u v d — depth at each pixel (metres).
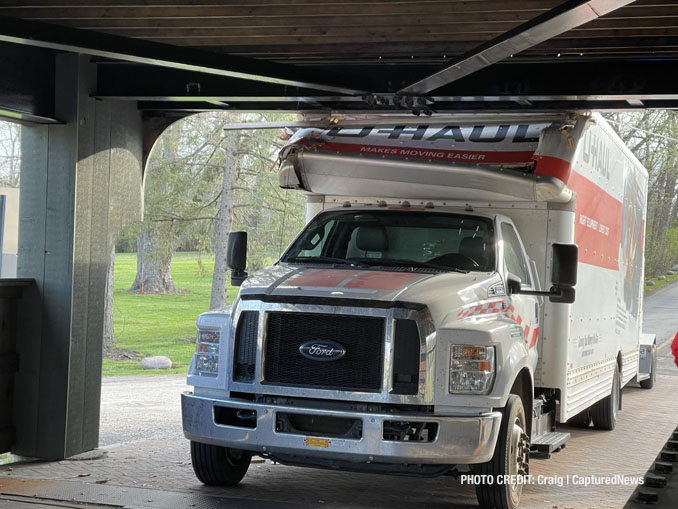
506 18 7.27
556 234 8.77
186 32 8.03
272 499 7.22
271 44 8.38
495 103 9.03
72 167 8.70
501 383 6.63
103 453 9.09
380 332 6.49
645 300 41.16
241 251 7.90
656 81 8.10
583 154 9.52
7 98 8.16
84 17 7.48
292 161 8.65
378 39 8.09
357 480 8.30
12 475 7.91
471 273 7.41
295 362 6.66
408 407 6.50
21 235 8.84
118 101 9.33
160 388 18.42
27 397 8.78
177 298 43.66
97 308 9.09
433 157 8.48
